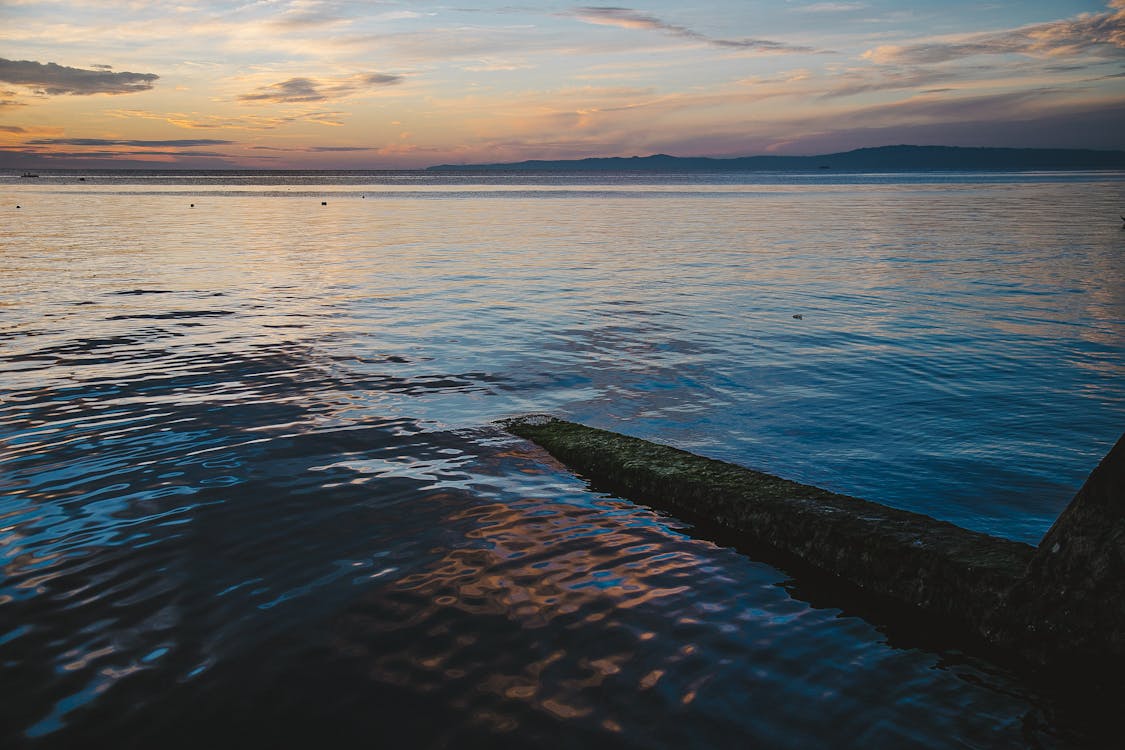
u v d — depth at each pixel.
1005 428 9.76
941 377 12.24
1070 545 4.91
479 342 14.70
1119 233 37.88
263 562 5.99
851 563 6.03
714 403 10.95
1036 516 7.24
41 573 5.76
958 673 4.83
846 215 56.31
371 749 3.98
